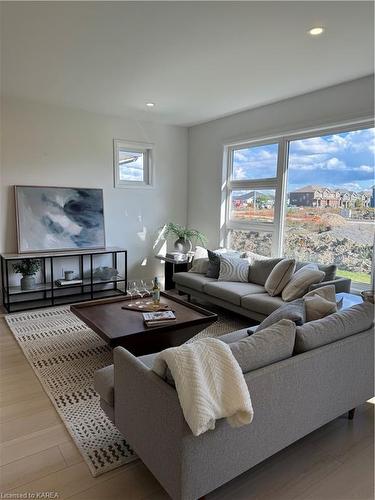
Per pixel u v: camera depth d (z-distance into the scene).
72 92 4.23
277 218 4.68
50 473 1.84
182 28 2.65
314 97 4.07
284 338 1.78
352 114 3.71
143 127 5.64
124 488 1.76
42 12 2.42
